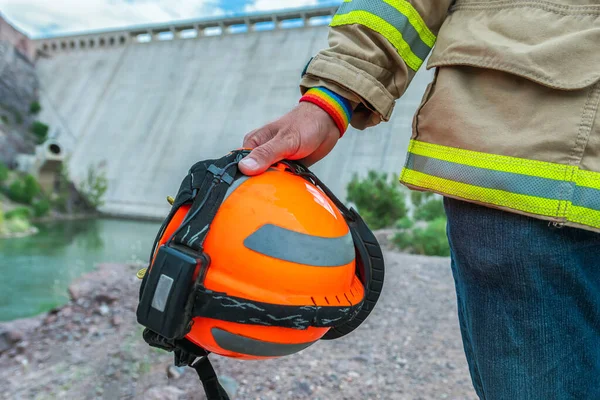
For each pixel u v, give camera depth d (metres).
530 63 0.79
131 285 4.24
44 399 2.32
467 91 0.88
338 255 0.89
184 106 38.56
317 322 0.83
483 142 0.83
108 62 46.03
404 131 29.48
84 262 15.44
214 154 34.62
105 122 41.38
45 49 50.28
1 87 42.16
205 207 0.82
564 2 0.82
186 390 2.25
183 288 0.75
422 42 1.03
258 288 0.79
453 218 0.91
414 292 4.37
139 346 2.85
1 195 28.58
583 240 0.80
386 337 3.06
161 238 0.86
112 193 35.91
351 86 0.98
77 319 3.56
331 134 1.03
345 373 2.46
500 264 0.83
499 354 0.88
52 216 29.94
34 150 39.50
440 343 2.94
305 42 37.44
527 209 0.78
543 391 0.84
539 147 0.78
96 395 2.30
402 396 2.22
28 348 3.07
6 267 14.20
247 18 40.88
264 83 36.56
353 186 12.98
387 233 10.34
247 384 2.32
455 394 2.24
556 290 0.82
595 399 0.85
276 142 0.93
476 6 0.91
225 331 0.81
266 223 0.83
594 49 0.77
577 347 0.84
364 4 0.98
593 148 0.75
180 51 42.75
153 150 37.28
